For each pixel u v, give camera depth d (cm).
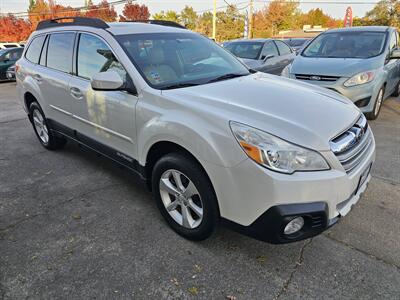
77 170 405
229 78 315
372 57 580
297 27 5331
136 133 284
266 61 841
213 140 221
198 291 218
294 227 215
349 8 2309
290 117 226
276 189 202
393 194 337
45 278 229
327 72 550
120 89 279
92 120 339
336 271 234
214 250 256
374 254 250
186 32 371
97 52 326
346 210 228
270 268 237
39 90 426
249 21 3072
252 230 219
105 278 229
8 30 3894
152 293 217
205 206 239
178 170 251
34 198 338
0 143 516
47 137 462
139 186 362
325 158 210
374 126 564
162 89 271
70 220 298
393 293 215
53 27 411
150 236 274
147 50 312
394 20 3956
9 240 271
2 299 212
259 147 205
